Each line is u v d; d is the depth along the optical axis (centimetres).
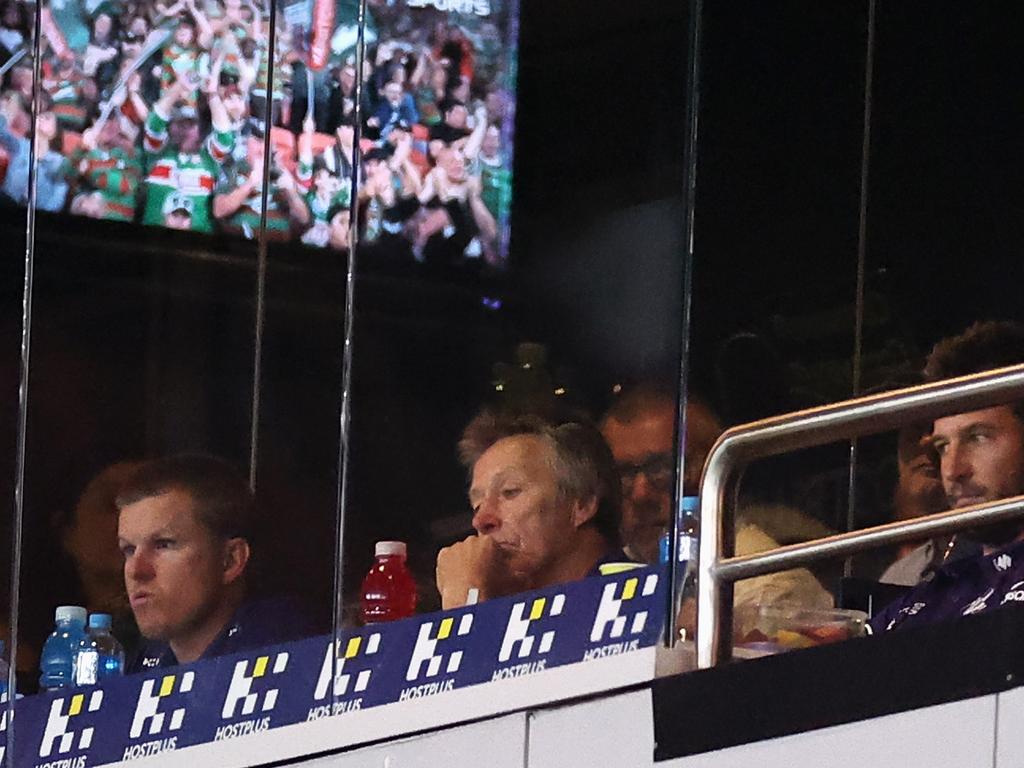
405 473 1066
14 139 977
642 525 1056
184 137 1012
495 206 1065
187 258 1023
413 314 1062
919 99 1116
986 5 1101
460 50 1045
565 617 823
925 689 404
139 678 915
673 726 441
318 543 1052
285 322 1044
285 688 922
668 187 1084
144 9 995
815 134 1106
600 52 1064
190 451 1033
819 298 1103
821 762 417
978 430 960
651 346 1080
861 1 1109
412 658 866
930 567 913
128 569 1022
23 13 971
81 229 998
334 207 1046
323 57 1031
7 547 1005
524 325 1073
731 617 470
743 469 475
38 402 1005
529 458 1057
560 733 491
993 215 1100
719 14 1082
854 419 445
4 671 990
